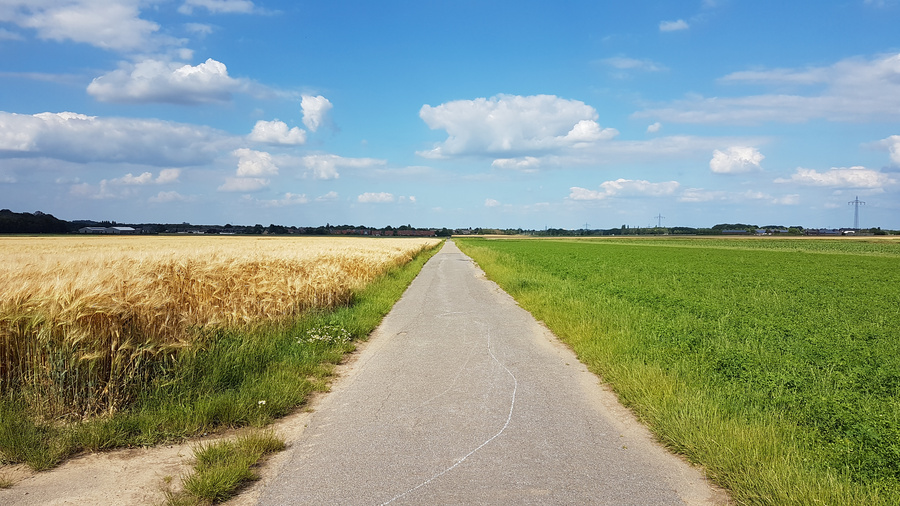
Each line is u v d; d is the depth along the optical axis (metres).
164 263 10.30
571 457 4.47
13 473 4.15
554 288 17.03
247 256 13.21
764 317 11.52
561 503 3.63
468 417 5.52
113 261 10.85
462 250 73.50
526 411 5.72
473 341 9.78
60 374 5.39
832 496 3.53
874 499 3.53
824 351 8.01
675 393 5.85
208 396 5.71
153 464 4.36
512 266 30.11
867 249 76.81
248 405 5.54
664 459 4.45
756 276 24.64
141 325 6.38
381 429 5.16
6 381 5.52
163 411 5.25
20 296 5.65
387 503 3.62
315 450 4.63
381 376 7.29
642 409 5.50
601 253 53.69
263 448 4.56
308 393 6.47
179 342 6.41
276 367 7.11
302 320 10.44
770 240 127.81
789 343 8.59
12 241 57.44
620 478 4.06
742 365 7.01
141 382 5.86
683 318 10.68
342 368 7.80
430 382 6.94
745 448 4.31
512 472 4.14
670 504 3.64
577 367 7.77
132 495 3.79
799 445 4.48
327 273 13.41
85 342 5.67
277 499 3.70
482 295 17.64
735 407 5.34
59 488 3.89
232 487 3.83
